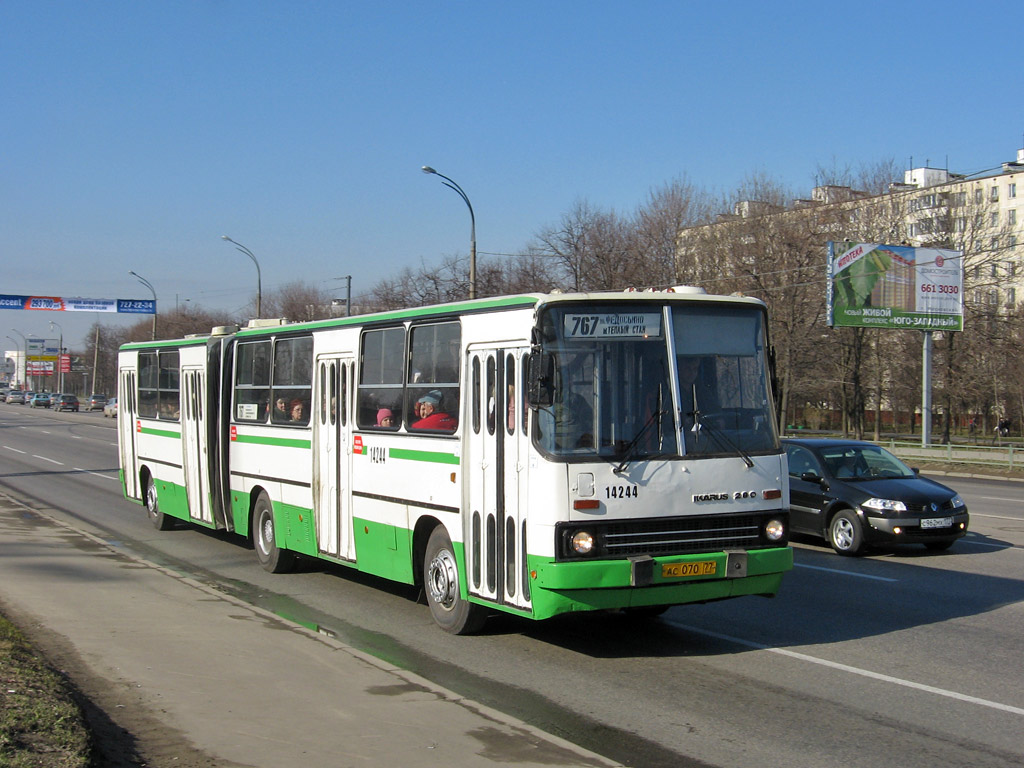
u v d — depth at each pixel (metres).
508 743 5.59
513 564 7.96
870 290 38.62
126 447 17.98
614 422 7.75
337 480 10.92
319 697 6.47
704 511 7.91
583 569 7.44
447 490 8.88
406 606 10.45
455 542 8.76
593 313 7.85
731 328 8.33
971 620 9.59
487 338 8.37
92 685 6.66
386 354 10.05
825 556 13.74
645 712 6.64
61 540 14.18
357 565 10.50
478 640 8.82
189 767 5.13
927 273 39.47
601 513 7.56
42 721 5.53
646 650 8.41
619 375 7.84
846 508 13.84
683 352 8.08
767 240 47.78
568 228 45.28
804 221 48.09
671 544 7.79
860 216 49.50
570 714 6.60
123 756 5.27
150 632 8.32
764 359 8.45
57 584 10.47
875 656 8.16
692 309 8.19
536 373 7.47
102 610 9.18
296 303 78.75
